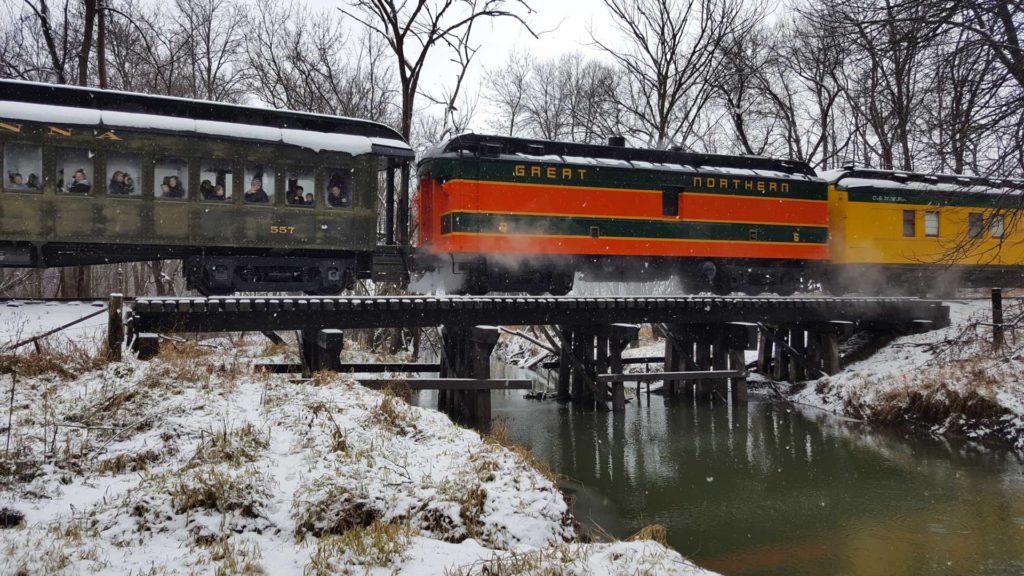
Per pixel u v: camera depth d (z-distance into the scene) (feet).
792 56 100.32
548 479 28.07
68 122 39.50
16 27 71.77
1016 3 36.42
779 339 61.87
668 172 55.93
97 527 20.95
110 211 40.68
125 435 27.04
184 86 93.50
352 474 24.80
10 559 18.19
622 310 49.42
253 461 25.75
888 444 45.60
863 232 63.52
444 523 22.80
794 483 37.86
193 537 21.20
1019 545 28.94
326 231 46.06
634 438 47.50
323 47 82.64
